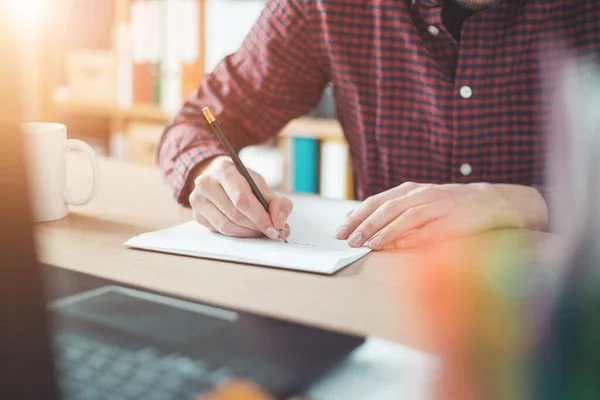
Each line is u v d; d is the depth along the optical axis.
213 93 1.25
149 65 2.43
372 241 0.83
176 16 2.33
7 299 0.32
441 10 1.12
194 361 0.51
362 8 1.18
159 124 2.50
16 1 0.34
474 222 0.87
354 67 1.21
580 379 0.31
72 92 2.62
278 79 1.25
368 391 0.47
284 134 2.22
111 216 0.99
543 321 0.34
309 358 0.52
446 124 1.17
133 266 0.77
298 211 1.00
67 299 0.65
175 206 1.04
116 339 0.55
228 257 0.79
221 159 1.00
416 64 1.16
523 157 1.17
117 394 0.46
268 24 1.23
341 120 1.31
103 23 2.65
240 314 0.62
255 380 0.48
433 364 0.50
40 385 0.33
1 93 0.32
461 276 0.72
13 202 0.32
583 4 1.09
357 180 1.31
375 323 0.60
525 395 0.40
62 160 0.96
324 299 0.67
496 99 1.15
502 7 1.10
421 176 1.22
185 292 0.68
